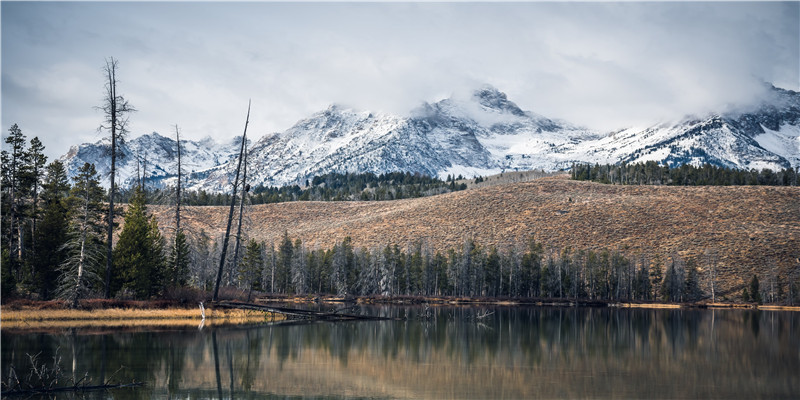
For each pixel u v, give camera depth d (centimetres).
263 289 12900
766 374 3388
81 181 6500
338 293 12762
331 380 2984
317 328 5494
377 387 2853
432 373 3259
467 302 12156
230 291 7038
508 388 2891
